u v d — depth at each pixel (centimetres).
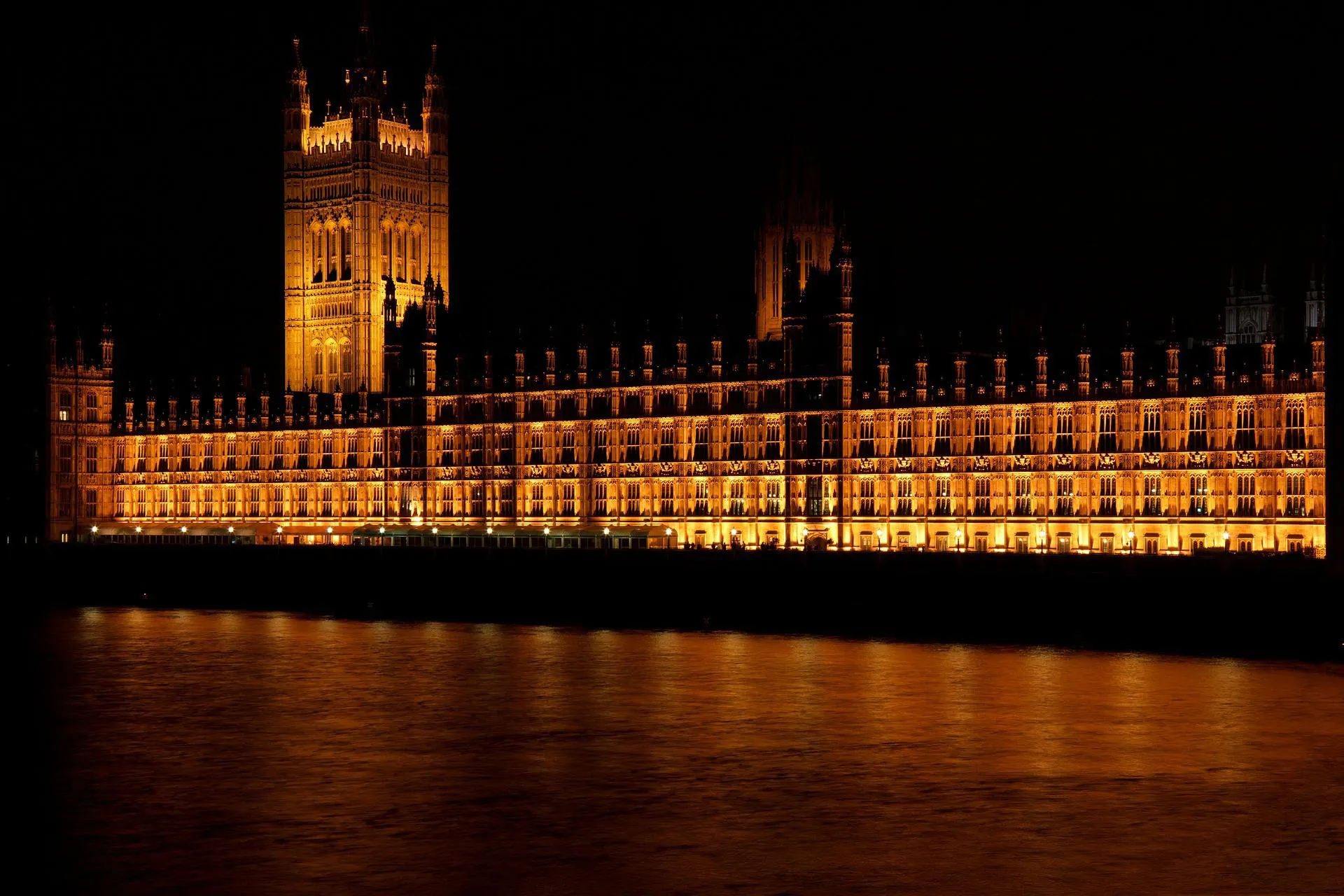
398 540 19925
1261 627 11588
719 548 16138
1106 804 7062
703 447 18662
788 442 17912
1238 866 6116
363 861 6231
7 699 10131
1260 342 16425
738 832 6638
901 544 17212
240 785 7550
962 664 11244
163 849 6419
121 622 15375
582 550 14938
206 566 17638
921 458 17075
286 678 10994
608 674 10975
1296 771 7669
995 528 16625
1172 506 15588
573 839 6544
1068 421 16238
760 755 8150
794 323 17975
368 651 12488
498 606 15475
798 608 13725
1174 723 8856
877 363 17475
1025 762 7900
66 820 6894
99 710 9694
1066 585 12419
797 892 5828
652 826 6738
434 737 8725
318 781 7625
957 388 16888
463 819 6875
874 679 10562
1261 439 15025
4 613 16500
